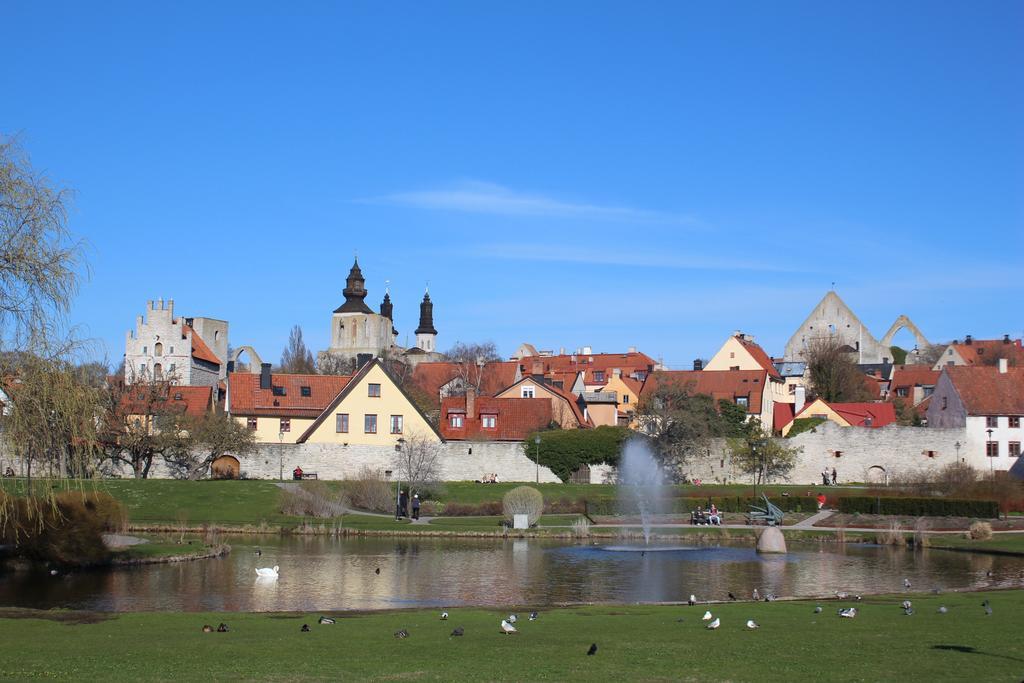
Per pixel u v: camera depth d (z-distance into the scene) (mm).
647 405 87812
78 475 34312
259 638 23531
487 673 19266
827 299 166625
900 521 66125
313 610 32000
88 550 42719
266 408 92812
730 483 86125
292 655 21234
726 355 127438
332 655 21219
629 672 19297
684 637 23312
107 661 20609
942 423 93812
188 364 125562
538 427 89500
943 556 50438
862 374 135875
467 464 84188
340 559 47469
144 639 23438
